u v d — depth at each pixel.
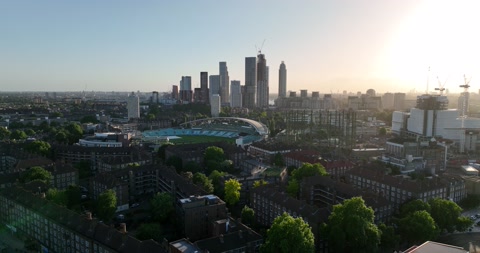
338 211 183.25
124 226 171.75
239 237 172.12
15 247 199.25
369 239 174.12
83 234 172.12
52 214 192.00
